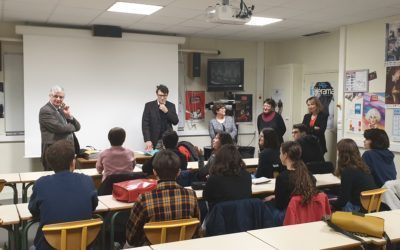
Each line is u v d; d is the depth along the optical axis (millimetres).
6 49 6102
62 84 6211
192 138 7590
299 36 7355
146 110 6035
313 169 4477
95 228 2473
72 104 6289
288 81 7566
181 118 7457
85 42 6332
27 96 5988
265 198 3547
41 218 2422
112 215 3068
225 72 7492
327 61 6957
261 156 4133
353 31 6141
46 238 2312
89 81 6391
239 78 7574
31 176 4254
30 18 5789
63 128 4727
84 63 6340
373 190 3180
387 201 3318
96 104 6457
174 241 2406
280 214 3078
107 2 4840
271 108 6398
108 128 6559
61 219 2412
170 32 6961
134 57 6684
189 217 2518
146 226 2316
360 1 4742
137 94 6738
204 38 7586
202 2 4793
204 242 2184
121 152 3756
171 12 5367
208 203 3066
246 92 8078
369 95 5883
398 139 5465
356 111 6117
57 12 5402
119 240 3240
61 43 6172
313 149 4648
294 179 2914
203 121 7699
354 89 6141
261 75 8117
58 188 2455
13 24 6105
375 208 3203
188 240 2223
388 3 4828
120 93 6617
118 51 6566
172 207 2471
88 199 2516
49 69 6113
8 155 6184
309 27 6430
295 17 5672
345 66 6301
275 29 6637
